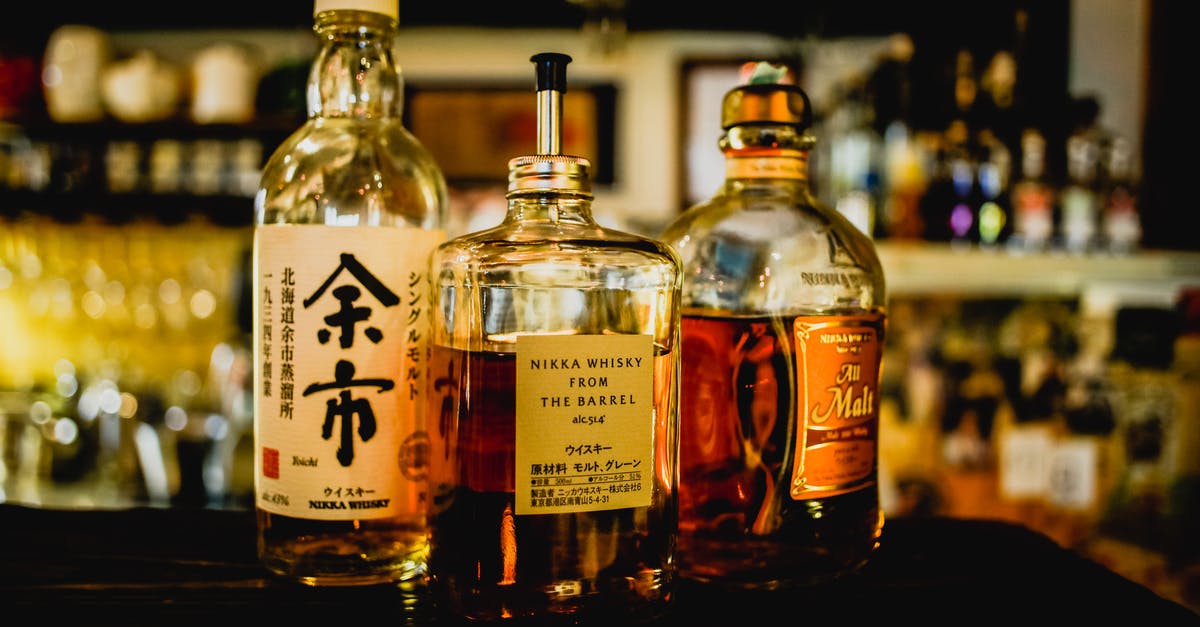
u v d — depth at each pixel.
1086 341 1.74
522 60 2.08
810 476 0.58
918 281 1.56
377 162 0.65
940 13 1.68
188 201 1.86
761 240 0.61
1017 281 1.56
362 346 0.58
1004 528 0.69
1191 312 1.67
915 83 1.61
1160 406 1.69
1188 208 1.74
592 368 0.54
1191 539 1.66
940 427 1.72
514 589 0.54
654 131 2.08
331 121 0.64
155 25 2.03
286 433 0.58
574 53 2.08
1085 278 1.57
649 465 0.55
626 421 0.55
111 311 1.97
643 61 2.08
